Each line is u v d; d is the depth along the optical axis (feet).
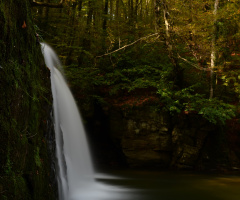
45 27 41.83
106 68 43.01
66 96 25.13
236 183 26.05
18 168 8.02
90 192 21.31
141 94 38.73
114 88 38.17
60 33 39.50
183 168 33.81
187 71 41.75
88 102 37.52
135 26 49.85
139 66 40.78
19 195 7.48
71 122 25.62
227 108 34.50
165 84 35.83
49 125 12.75
